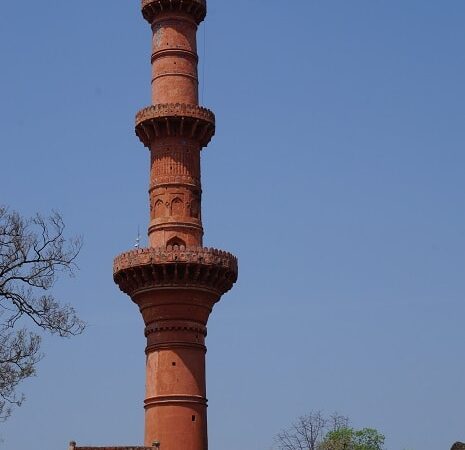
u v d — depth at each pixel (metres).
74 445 67.81
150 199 82.44
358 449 122.19
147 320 78.94
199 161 83.94
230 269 79.81
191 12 86.12
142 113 82.88
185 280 77.94
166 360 76.88
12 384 52.66
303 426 121.88
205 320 79.50
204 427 76.50
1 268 53.12
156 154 83.00
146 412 76.75
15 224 59.28
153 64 85.50
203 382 77.75
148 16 86.94
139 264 77.75
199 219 82.25
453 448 84.62
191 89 84.44
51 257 54.62
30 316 53.78
